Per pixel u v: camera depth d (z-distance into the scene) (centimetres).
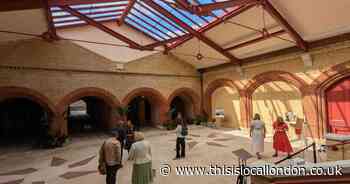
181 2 709
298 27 902
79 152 974
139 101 1928
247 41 1148
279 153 812
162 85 1587
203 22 1105
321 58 957
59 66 1205
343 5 732
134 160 443
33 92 1125
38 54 1150
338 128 918
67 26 1214
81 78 1272
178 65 1675
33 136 1524
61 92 1205
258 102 1314
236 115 1484
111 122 1429
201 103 1780
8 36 988
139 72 1484
